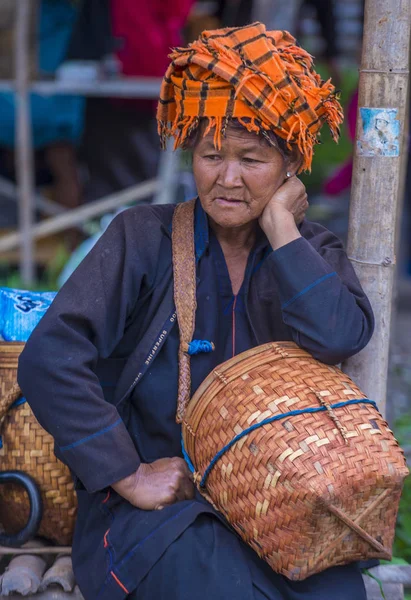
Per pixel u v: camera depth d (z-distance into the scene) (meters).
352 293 5.69
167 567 5.04
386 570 6.05
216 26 18.03
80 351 5.40
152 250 5.72
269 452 4.95
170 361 5.66
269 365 5.34
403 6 5.74
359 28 24.58
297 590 5.24
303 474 4.85
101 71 14.41
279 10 18.69
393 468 5.02
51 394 5.32
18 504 6.18
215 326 5.69
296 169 5.68
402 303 16.81
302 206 5.81
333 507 4.85
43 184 17.00
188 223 5.82
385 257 6.05
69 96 14.46
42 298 6.79
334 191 14.80
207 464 5.25
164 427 5.67
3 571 6.41
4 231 16.20
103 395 5.52
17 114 13.51
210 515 5.30
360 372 6.21
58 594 5.81
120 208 15.96
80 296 5.49
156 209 5.95
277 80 5.25
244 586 4.94
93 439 5.32
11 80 13.59
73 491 6.14
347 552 5.16
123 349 5.87
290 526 4.91
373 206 6.00
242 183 5.43
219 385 5.30
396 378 12.55
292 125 5.34
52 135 14.77
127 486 5.38
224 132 5.25
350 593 5.30
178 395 5.59
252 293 5.83
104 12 15.33
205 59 5.25
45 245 16.20
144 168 15.90
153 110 15.53
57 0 14.43
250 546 5.20
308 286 5.41
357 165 6.04
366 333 5.58
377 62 5.82
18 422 6.12
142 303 5.74
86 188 16.23
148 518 5.28
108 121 15.56
